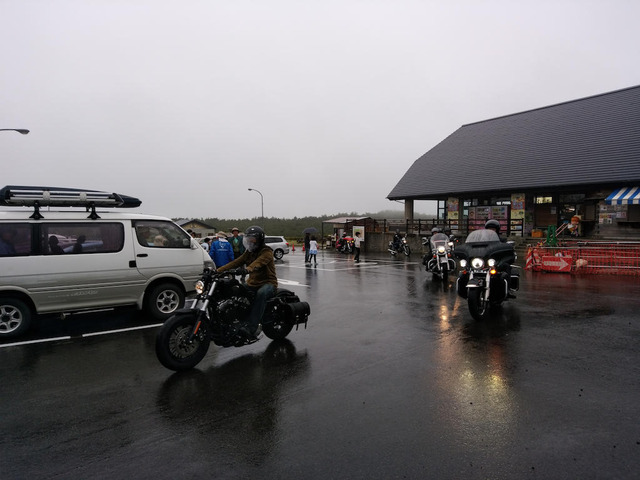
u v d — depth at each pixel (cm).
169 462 315
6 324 669
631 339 621
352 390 446
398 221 3069
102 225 751
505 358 540
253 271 550
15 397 442
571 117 2655
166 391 452
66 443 345
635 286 1116
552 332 664
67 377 498
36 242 696
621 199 1853
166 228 813
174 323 502
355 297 1026
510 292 874
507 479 286
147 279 777
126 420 385
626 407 394
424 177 2991
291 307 630
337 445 334
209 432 360
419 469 299
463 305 903
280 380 478
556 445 328
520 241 2255
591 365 509
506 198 2519
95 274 729
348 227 3148
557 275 1359
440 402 411
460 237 2488
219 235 1147
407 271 1612
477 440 338
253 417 387
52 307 702
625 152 2088
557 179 2180
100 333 694
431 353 568
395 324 739
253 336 556
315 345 616
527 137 2733
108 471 304
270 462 312
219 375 497
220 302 542
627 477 287
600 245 1683
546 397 418
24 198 687
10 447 340
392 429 359
